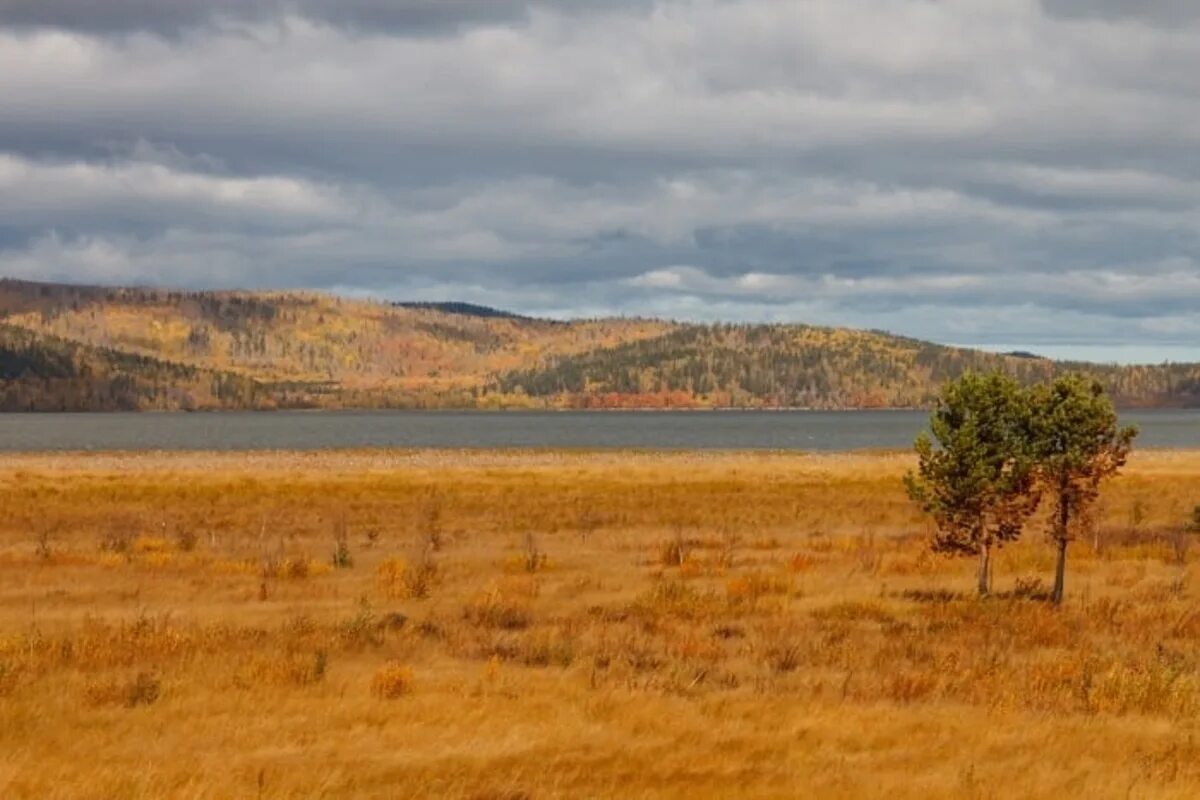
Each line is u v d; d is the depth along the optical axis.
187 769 13.48
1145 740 15.60
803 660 21.31
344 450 135.38
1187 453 129.25
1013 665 20.83
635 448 161.00
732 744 15.04
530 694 17.94
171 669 19.50
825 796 12.88
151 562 35.59
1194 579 33.69
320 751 14.44
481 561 37.59
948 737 15.54
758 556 39.09
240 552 39.91
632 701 17.33
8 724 15.45
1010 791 13.13
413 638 22.97
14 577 32.41
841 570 35.22
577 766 13.86
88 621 24.91
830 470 91.94
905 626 25.22
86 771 13.35
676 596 29.22
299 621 24.39
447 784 13.09
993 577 34.47
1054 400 29.84
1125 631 24.69
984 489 29.80
